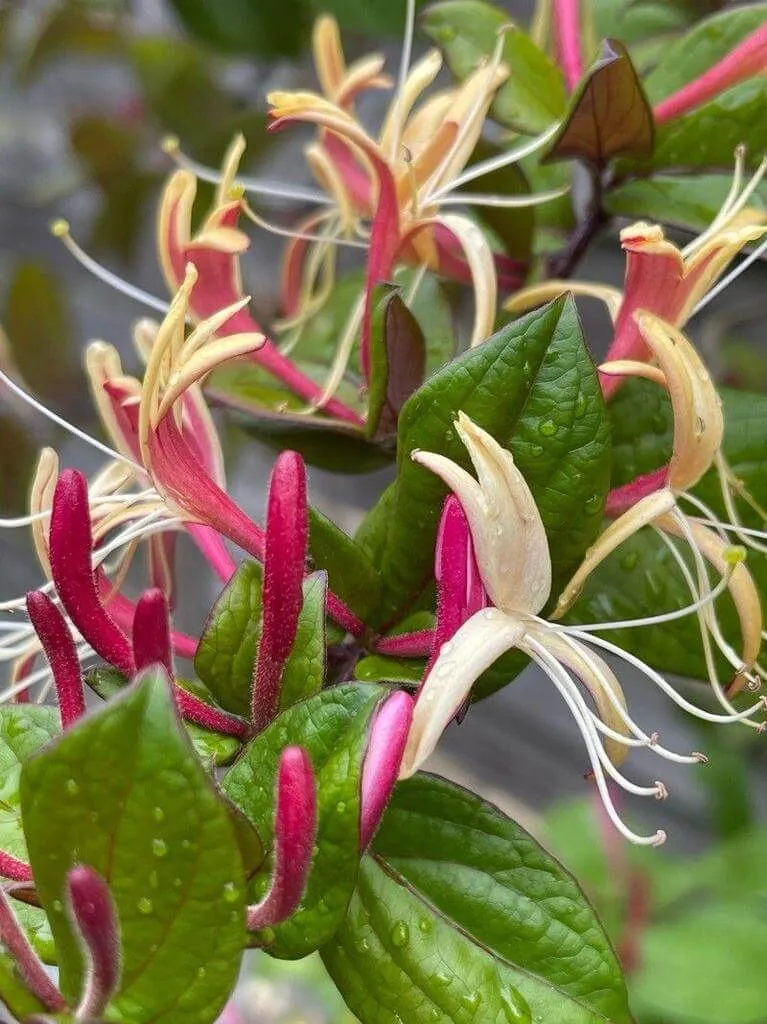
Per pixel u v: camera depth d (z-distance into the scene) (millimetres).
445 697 217
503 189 302
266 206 512
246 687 237
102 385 251
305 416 274
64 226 270
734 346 465
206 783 194
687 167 288
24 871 219
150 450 234
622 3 342
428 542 245
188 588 562
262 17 433
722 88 281
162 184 548
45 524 243
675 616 236
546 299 267
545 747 763
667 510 236
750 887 411
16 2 573
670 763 669
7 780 237
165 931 200
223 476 259
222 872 198
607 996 231
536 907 236
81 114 558
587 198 317
